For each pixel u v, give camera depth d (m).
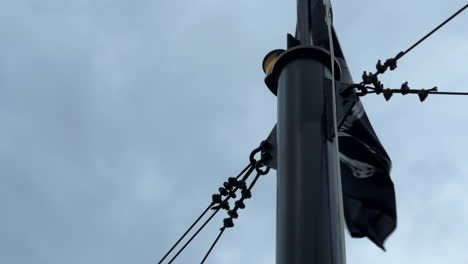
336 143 4.08
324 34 5.47
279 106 4.37
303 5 5.30
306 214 3.66
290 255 3.53
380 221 5.05
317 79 4.40
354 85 4.58
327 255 3.53
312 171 3.87
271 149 5.01
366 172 5.16
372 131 5.32
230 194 5.45
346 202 5.06
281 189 3.88
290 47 4.87
